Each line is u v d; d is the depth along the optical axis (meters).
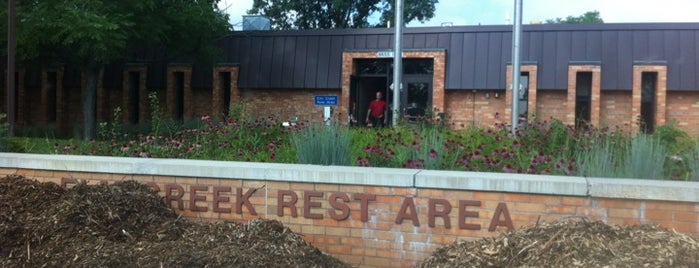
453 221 5.04
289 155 8.17
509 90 18.41
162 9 17.12
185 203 5.79
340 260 5.25
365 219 5.25
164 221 5.34
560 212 4.83
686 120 17.80
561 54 18.38
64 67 21.28
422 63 19.88
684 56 17.64
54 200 5.63
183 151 8.84
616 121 18.27
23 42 14.93
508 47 18.80
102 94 21.64
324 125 7.97
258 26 24.67
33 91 22.25
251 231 5.05
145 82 21.28
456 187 5.01
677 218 4.63
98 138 15.67
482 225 4.97
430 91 19.77
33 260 4.76
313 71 20.25
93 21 14.20
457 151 7.52
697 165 5.90
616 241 4.19
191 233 5.12
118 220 5.23
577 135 8.88
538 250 4.20
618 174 5.62
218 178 5.69
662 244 4.06
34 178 6.37
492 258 4.34
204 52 19.05
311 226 5.41
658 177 5.64
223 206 5.68
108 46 15.15
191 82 21.11
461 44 19.19
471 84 18.80
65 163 6.25
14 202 5.61
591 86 18.19
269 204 5.54
